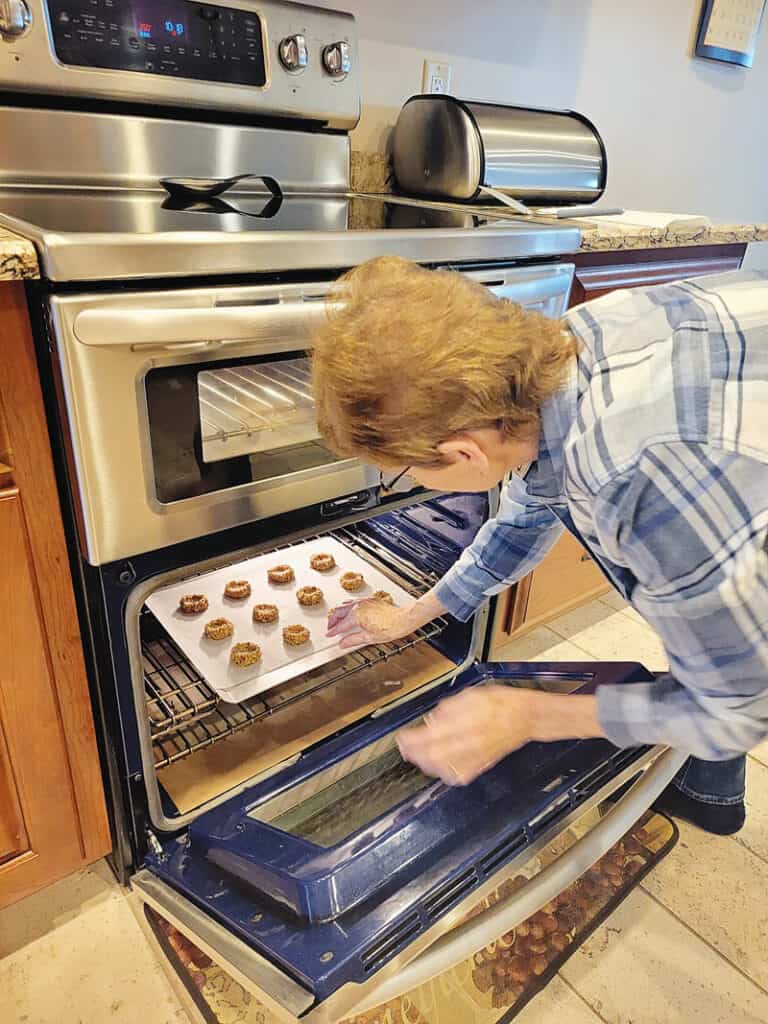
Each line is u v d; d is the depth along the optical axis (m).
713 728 0.65
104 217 0.96
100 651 0.96
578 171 1.61
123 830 1.10
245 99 1.24
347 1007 0.77
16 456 0.81
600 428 0.58
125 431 0.83
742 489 0.55
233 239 0.82
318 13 1.29
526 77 1.87
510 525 1.04
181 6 1.14
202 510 0.94
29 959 1.08
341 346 0.60
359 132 1.61
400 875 0.87
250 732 1.29
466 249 1.05
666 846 1.31
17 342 0.77
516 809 0.97
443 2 1.62
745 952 1.15
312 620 1.36
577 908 1.20
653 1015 1.06
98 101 1.13
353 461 1.08
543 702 0.76
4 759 0.96
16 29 1.00
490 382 0.58
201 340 0.80
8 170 1.08
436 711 0.79
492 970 1.10
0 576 0.86
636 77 2.12
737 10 2.24
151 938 1.11
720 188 2.63
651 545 0.57
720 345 0.60
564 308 1.26
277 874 0.88
